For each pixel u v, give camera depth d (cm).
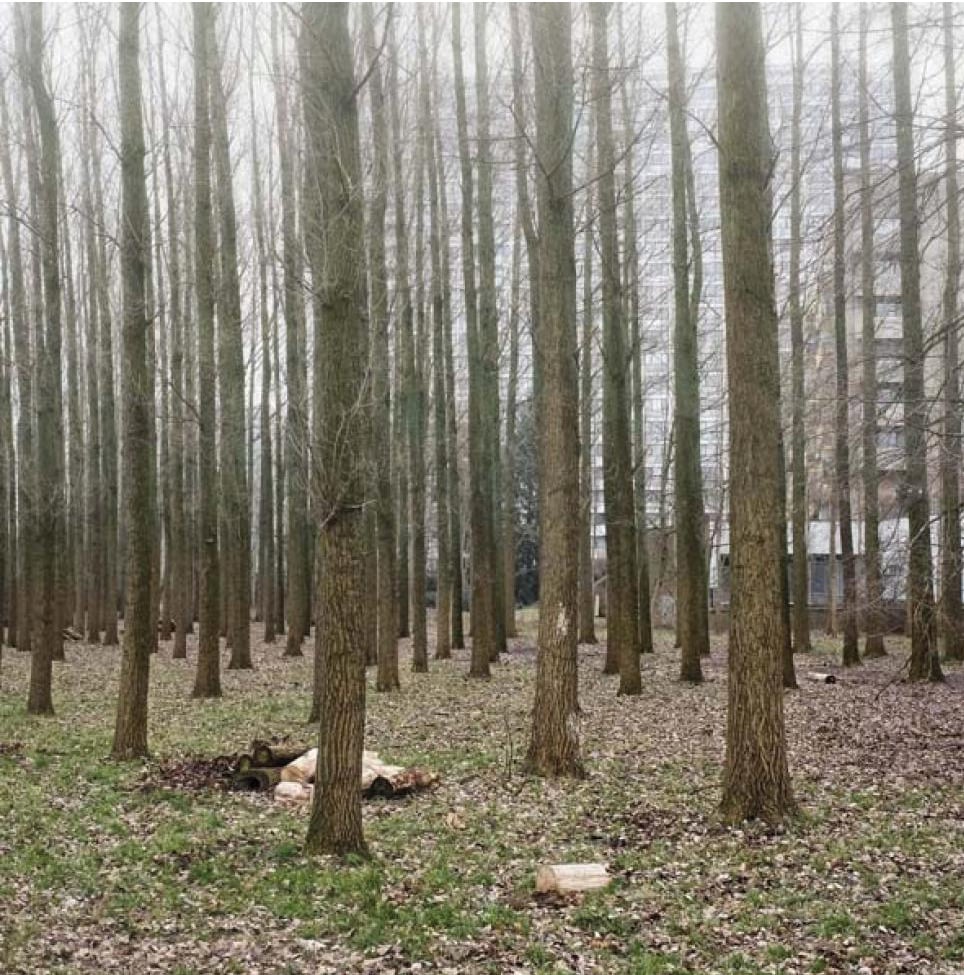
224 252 2050
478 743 1291
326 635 802
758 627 902
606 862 791
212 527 1791
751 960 600
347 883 730
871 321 1752
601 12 1658
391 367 2683
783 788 902
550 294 1142
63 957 611
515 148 1567
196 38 1847
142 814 938
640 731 1384
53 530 1561
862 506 2362
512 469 3195
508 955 611
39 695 1530
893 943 625
